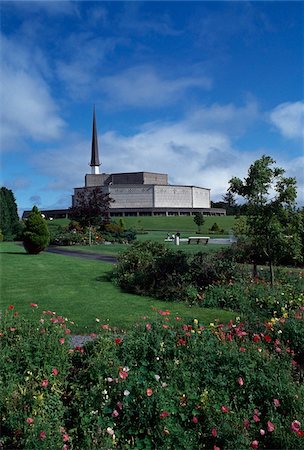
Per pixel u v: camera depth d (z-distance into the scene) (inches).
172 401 161.6
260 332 238.7
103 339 199.8
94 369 175.2
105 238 1455.5
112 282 523.8
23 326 208.4
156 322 215.5
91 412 158.7
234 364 181.6
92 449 147.1
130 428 155.9
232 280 450.6
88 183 4205.2
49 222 2659.9
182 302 414.3
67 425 161.5
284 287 431.5
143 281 466.3
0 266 692.1
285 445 151.6
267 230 415.5
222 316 353.1
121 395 162.7
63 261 781.3
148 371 179.0
